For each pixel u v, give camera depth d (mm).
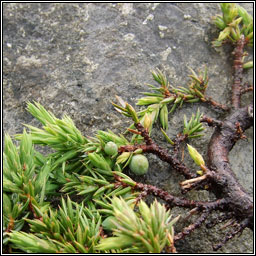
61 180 223
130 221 181
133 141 233
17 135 218
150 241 182
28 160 210
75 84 259
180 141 239
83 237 201
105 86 258
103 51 266
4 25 272
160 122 250
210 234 233
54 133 216
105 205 211
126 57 265
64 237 204
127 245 183
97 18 274
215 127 244
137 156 225
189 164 245
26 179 207
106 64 263
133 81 260
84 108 253
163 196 214
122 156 223
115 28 271
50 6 277
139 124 224
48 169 216
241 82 260
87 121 251
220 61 269
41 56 267
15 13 275
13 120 254
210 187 217
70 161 227
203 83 252
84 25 273
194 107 256
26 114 255
